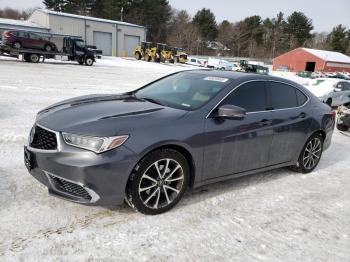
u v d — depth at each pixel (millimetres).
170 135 3326
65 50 25781
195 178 3689
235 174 4137
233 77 4320
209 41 99625
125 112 3516
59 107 3828
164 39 85875
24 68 18750
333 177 5238
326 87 14602
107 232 3086
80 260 2684
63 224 3139
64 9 73750
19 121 6758
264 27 103750
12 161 4543
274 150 4512
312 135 5129
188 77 4621
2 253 2660
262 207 3914
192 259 2840
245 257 2939
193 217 3510
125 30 48250
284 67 65312
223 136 3777
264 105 4363
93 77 17422
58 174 3064
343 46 97625
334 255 3102
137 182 3213
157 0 80188
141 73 23609
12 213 3227
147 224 3283
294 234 3395
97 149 3002
